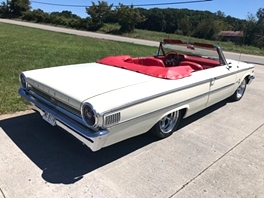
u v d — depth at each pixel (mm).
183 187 2359
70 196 2148
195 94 3295
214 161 2836
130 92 2504
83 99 2279
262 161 2904
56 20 39781
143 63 4078
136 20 33594
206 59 4309
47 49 11133
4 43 12266
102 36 25922
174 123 3332
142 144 3121
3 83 5062
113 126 2307
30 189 2199
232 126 3854
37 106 2945
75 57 9352
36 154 2742
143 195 2221
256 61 13961
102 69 3279
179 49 4461
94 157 2770
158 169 2613
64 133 3252
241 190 2373
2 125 3371
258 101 5266
